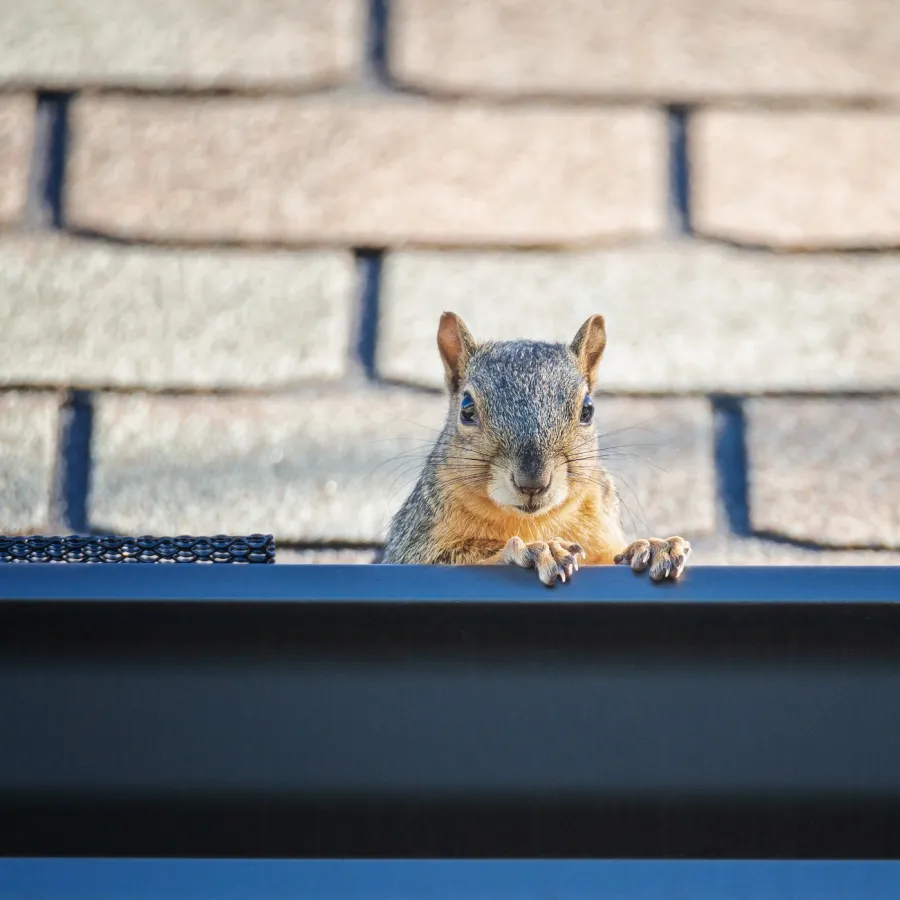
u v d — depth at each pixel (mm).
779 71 10492
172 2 10445
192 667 4555
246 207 9789
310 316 9414
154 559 5582
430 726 4562
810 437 9047
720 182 10039
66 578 4566
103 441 8820
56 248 9500
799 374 9305
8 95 9984
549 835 4570
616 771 4562
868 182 10094
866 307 9586
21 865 4555
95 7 10359
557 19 10617
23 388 8984
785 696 4562
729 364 9352
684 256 9758
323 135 10062
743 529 8750
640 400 9211
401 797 4559
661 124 10258
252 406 9039
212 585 4574
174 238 9625
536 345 7945
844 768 4543
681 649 4586
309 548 8641
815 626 4586
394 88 10312
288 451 8883
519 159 10062
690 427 9094
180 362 9180
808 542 8680
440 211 9867
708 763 4555
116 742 4527
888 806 4535
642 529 8773
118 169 9828
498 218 9859
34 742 4512
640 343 9422
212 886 4562
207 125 10039
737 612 4594
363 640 4578
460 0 10625
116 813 4531
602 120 10219
